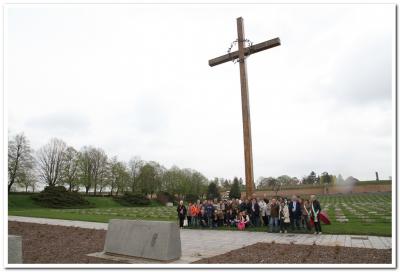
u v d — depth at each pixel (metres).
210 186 86.88
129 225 11.16
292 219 18.11
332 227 18.38
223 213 21.30
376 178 81.81
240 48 23.08
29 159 64.31
